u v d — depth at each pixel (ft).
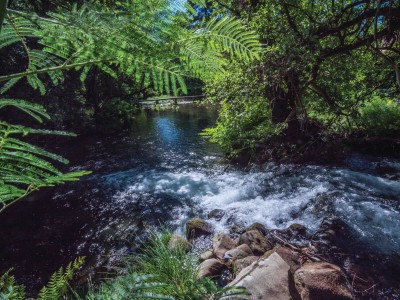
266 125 22.26
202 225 13.58
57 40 2.00
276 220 14.20
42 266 12.17
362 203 14.55
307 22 15.64
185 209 16.48
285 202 16.03
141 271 8.42
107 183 20.79
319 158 21.17
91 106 45.80
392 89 18.78
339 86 18.19
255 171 21.21
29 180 1.67
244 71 16.16
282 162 21.44
